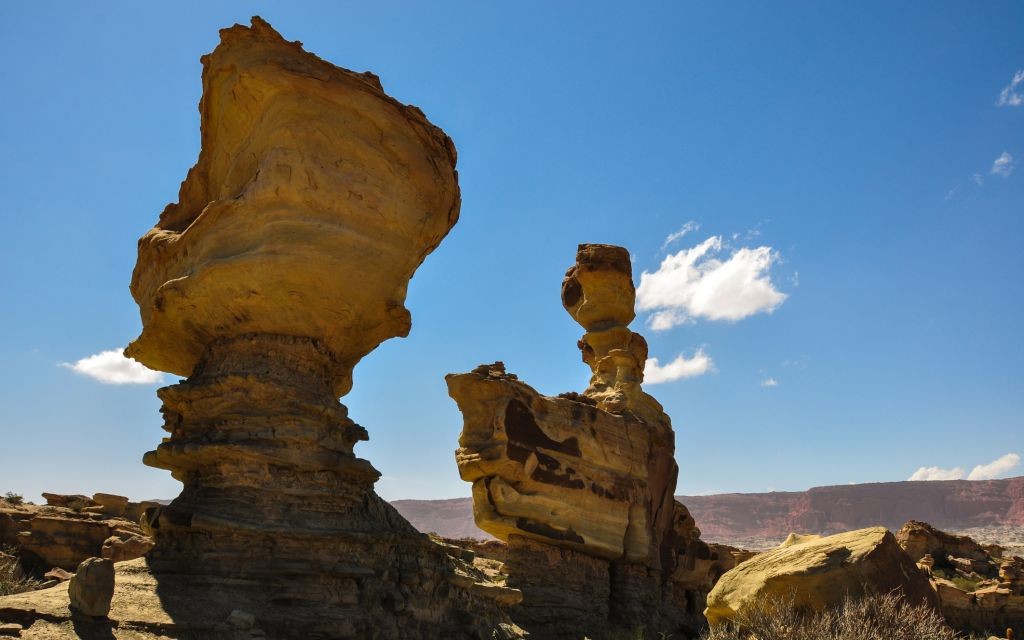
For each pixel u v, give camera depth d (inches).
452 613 540.1
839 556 607.8
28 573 693.9
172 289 502.3
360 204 515.2
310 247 496.1
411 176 536.7
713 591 662.5
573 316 1245.7
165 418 556.1
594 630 919.7
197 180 581.6
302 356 518.6
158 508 479.5
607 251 1206.3
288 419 495.8
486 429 890.7
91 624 369.1
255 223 498.3
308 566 464.1
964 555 1590.8
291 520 481.1
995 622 1224.2
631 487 1002.7
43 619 362.0
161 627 388.5
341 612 459.5
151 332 543.8
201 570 457.1
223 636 401.1
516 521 869.2
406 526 564.7
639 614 980.6
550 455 913.5
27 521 741.3
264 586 454.6
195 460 497.0
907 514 6761.8
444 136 567.2
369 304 529.0
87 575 371.2
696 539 1195.3
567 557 920.9
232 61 513.3
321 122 508.7
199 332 528.1
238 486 479.2
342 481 520.7
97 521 796.0
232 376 497.4
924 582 625.9
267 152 509.4
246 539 465.4
